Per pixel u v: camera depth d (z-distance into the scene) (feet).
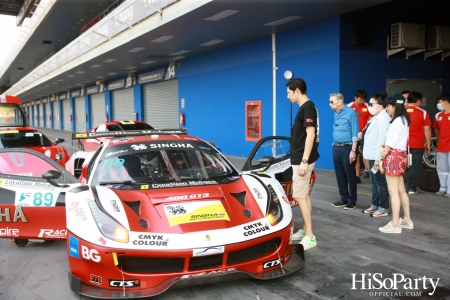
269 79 37.47
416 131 21.76
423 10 32.12
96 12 79.20
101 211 10.58
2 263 13.48
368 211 18.69
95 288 10.09
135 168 13.03
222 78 45.11
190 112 52.90
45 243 15.65
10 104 39.24
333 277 11.58
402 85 32.01
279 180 15.90
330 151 31.24
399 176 15.66
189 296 10.57
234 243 9.98
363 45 30.04
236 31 35.63
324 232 15.94
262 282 11.34
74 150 57.16
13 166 14.94
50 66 81.05
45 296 10.81
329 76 30.60
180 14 30.17
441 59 33.53
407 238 14.93
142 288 9.84
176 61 55.16
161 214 10.53
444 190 21.79
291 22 31.91
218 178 13.09
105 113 87.45
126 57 52.90
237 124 42.88
